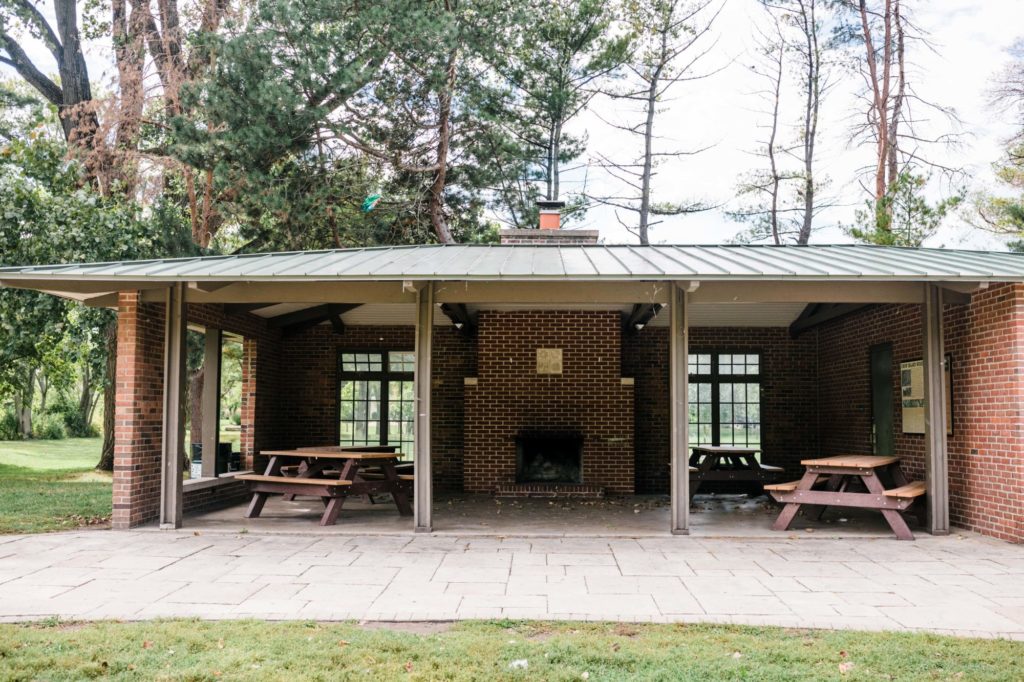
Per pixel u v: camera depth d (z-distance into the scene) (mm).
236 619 5027
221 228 19422
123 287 8453
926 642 4539
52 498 11297
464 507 10961
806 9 24047
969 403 8680
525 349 13164
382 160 18000
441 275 7438
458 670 4121
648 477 13953
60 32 18312
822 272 7512
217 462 11203
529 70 21594
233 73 15289
